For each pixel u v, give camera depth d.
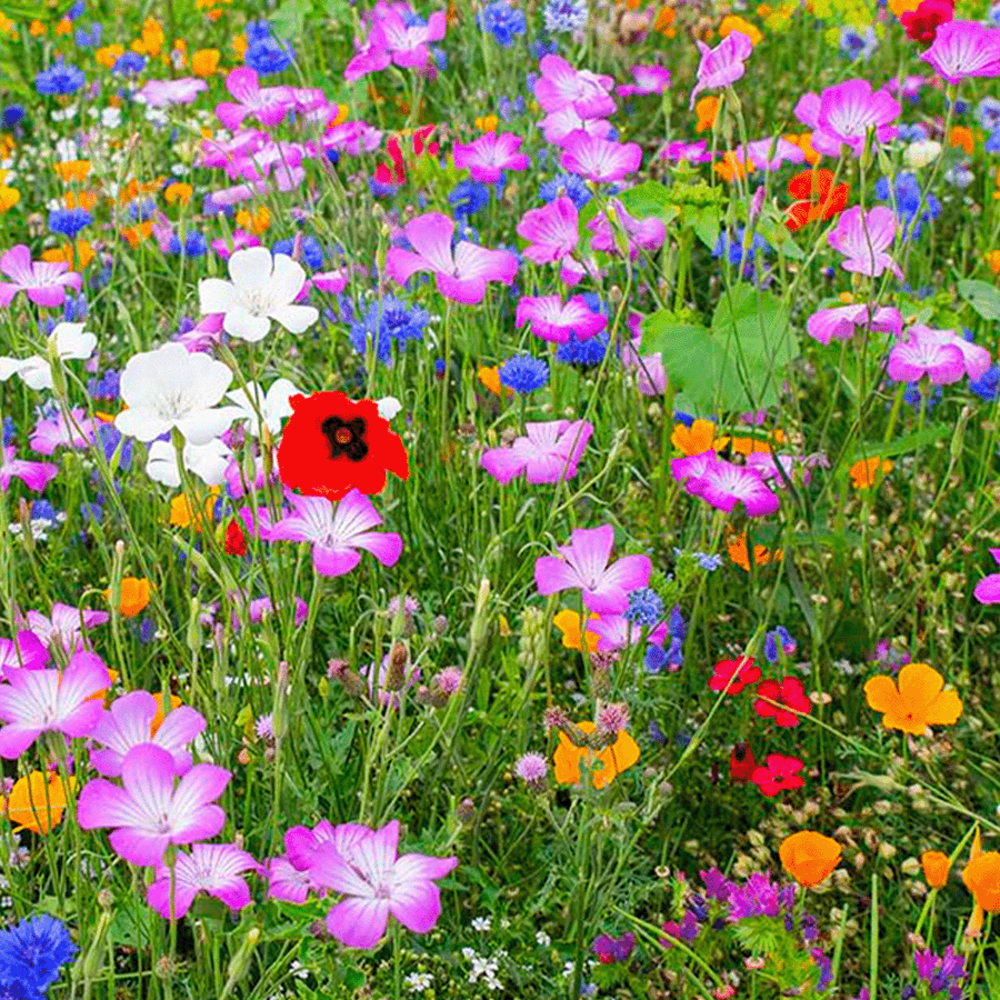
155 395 2.39
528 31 5.38
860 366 3.40
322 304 3.97
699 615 3.46
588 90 3.93
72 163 4.54
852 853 3.00
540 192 3.99
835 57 6.21
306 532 2.46
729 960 2.80
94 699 2.11
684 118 5.71
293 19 5.25
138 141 4.20
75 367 3.77
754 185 4.82
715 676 3.04
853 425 3.43
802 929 2.51
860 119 3.38
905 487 3.97
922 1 3.46
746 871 2.89
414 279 3.91
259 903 2.63
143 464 3.11
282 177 4.51
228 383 2.41
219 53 5.83
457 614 3.31
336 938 2.07
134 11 6.73
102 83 5.80
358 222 4.17
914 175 4.71
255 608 2.84
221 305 2.59
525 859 2.98
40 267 3.37
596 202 3.54
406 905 1.94
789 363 3.45
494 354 3.81
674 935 2.64
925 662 3.53
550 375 3.60
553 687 3.26
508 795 3.02
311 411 2.41
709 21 5.98
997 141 4.70
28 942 2.05
